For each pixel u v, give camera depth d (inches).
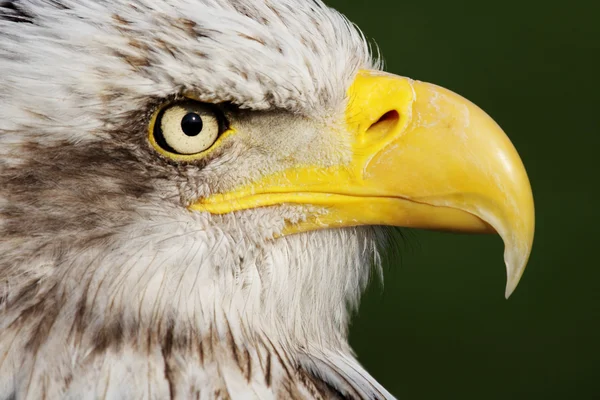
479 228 258.8
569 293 582.9
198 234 239.8
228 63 230.5
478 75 658.2
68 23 224.7
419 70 656.4
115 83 223.9
